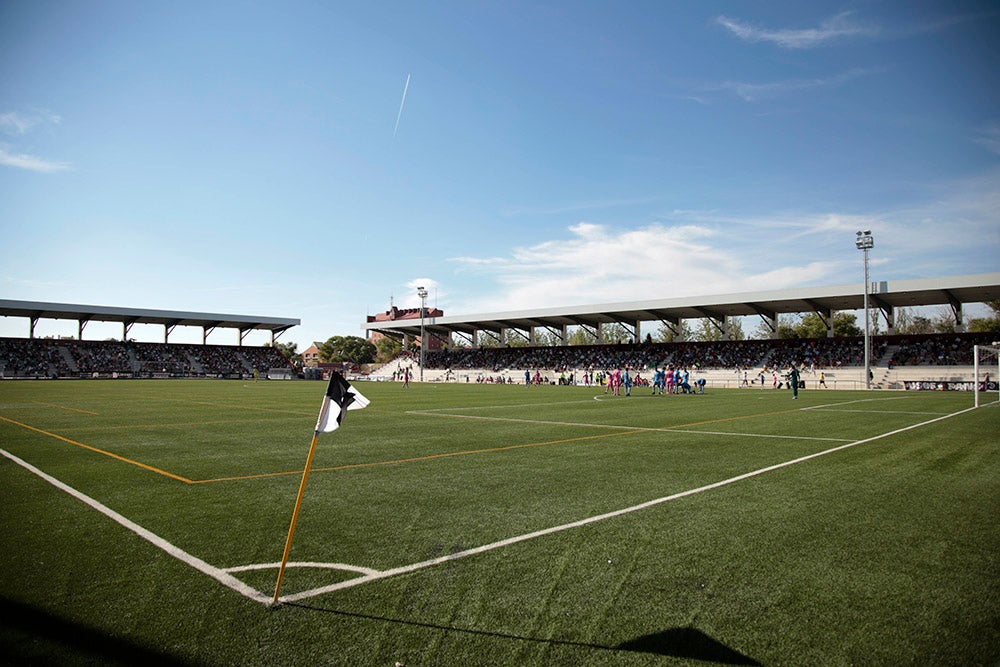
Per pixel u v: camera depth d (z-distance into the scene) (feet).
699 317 198.08
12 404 80.94
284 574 15.76
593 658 11.43
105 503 23.81
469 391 137.80
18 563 16.57
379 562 16.71
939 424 54.95
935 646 11.94
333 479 28.89
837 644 12.00
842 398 103.86
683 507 22.93
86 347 225.15
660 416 65.82
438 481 28.35
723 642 12.07
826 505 23.18
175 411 70.33
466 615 13.28
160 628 12.60
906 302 161.79
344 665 11.16
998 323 213.05
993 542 18.44
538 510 22.58
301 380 226.38
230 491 26.14
